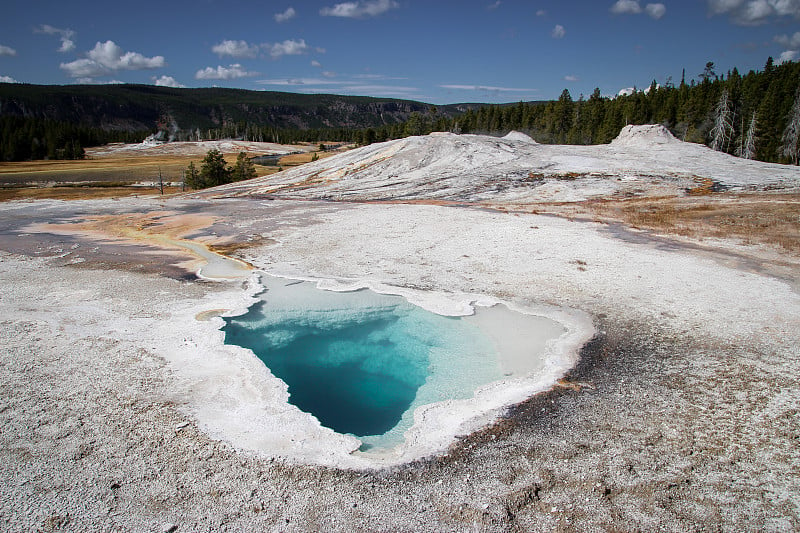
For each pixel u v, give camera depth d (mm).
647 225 22125
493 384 9539
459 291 14695
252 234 22859
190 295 14438
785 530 5895
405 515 6211
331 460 7281
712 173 32656
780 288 13945
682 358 10266
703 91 58500
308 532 5926
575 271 16062
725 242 18906
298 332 12312
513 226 22750
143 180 61281
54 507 6285
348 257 18453
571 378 9664
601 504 6363
